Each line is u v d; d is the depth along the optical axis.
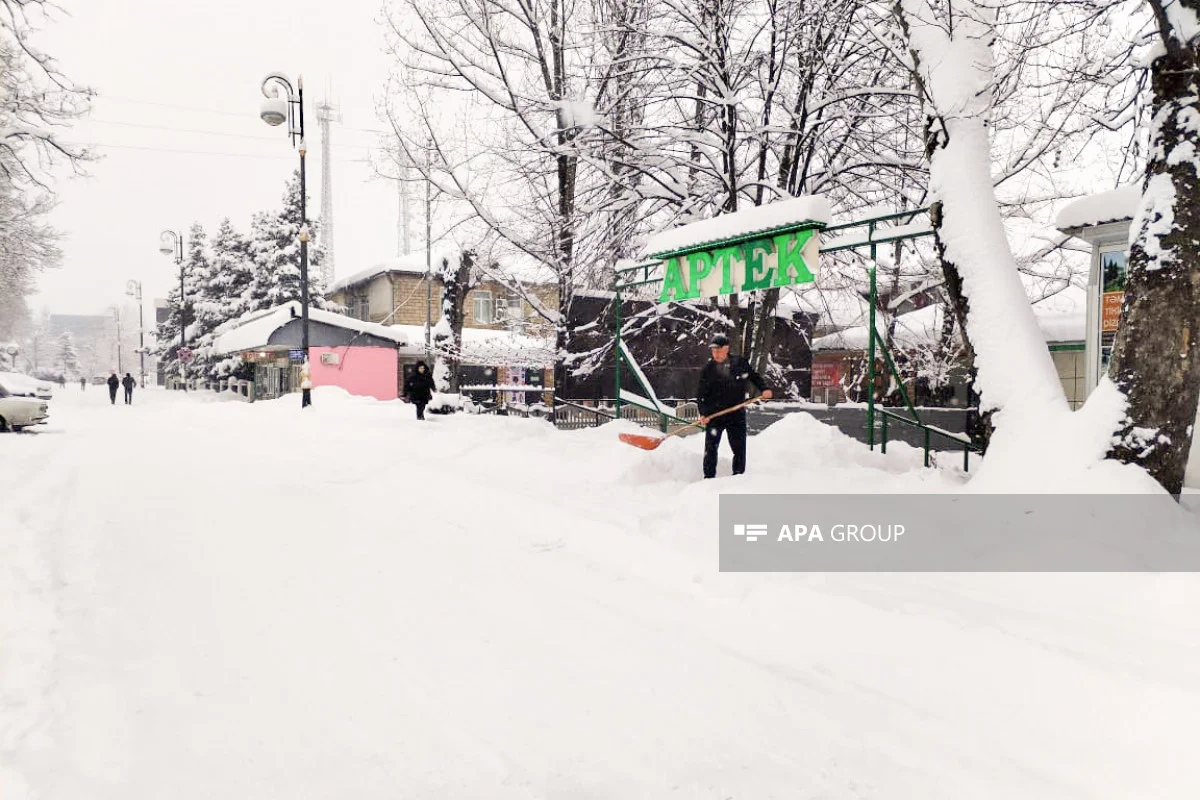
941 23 6.32
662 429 12.02
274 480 8.07
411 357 31.59
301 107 20.30
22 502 7.00
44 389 28.89
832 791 2.30
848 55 11.80
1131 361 4.75
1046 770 2.39
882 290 14.12
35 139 17.92
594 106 13.59
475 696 2.95
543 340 16.98
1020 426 5.41
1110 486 4.51
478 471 7.82
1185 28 4.55
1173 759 2.38
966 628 3.36
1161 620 3.34
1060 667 2.97
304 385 20.20
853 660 3.22
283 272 36.00
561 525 5.45
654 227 13.91
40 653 3.33
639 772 2.40
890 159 12.52
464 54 13.42
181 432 15.38
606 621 3.77
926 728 2.66
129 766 2.42
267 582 4.41
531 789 2.31
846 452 7.76
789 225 7.59
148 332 58.47
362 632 3.62
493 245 14.80
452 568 4.67
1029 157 11.43
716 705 2.86
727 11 11.86
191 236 49.69
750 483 6.36
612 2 12.78
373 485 7.48
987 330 5.86
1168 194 4.65
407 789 2.31
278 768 2.42
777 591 3.96
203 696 2.94
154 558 4.95
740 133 12.38
